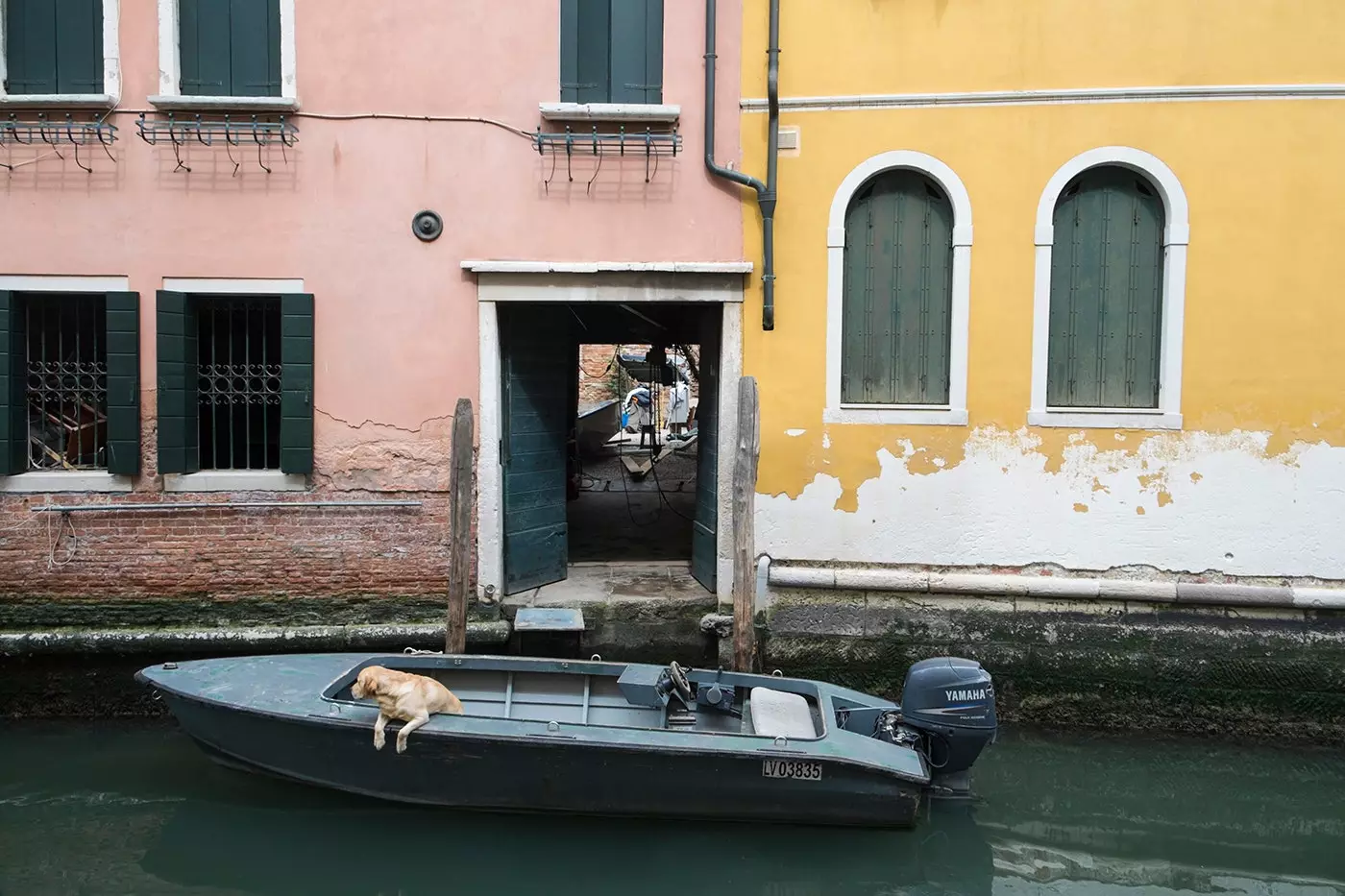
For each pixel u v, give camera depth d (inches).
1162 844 198.8
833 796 188.5
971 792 214.5
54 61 251.9
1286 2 244.1
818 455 258.4
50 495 249.3
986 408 254.1
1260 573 250.2
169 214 250.4
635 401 751.7
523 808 195.2
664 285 257.9
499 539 261.6
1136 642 248.8
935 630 253.9
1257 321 247.6
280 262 253.1
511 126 255.1
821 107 253.4
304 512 255.9
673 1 254.4
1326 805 215.0
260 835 193.9
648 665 222.8
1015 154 250.7
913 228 259.4
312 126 252.5
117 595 251.6
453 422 229.3
